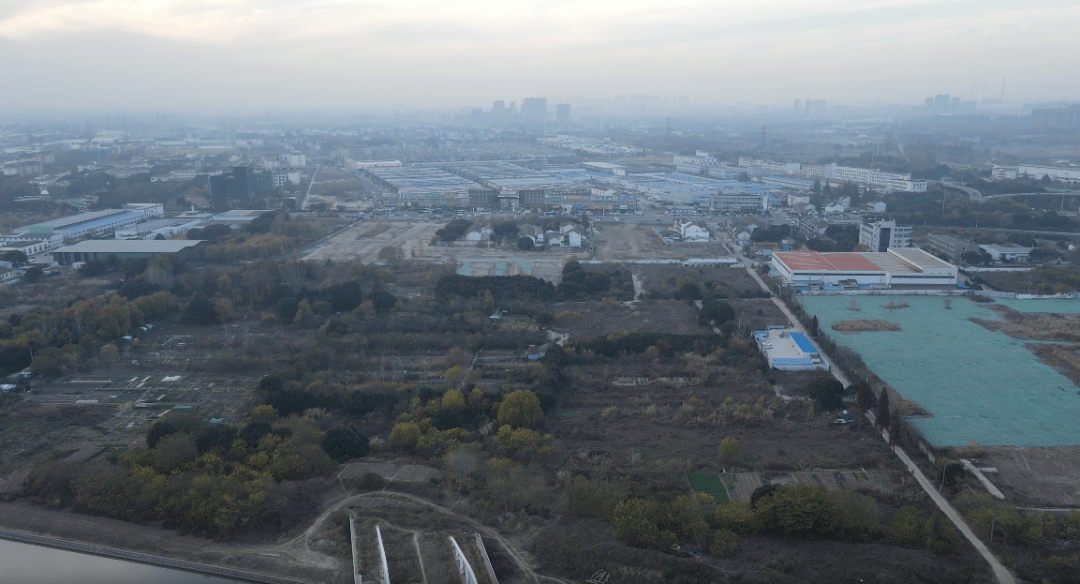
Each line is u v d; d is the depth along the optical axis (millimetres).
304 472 125500
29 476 126500
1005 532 105312
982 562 99750
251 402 159875
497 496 116938
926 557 100812
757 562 99188
